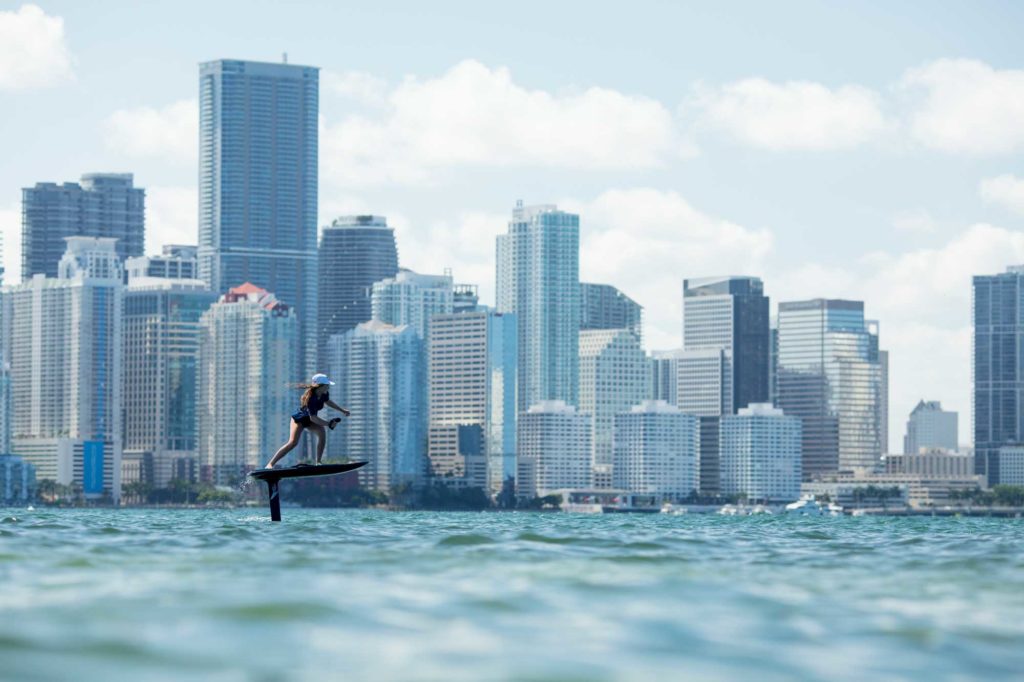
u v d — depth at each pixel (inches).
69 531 3080.7
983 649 1434.5
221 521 4175.7
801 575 2138.3
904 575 2170.3
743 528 4534.9
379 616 1552.7
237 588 1774.1
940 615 1668.3
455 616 1567.4
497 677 1242.0
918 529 5012.3
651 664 1312.7
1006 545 3176.7
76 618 1497.3
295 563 2153.1
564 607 1660.9
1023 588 1987.0
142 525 3563.0
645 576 2046.0
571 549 2600.9
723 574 2117.4
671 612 1640.0
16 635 1380.4
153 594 1702.8
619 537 3085.6
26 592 1722.4
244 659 1294.3
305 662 1288.1
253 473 3085.6
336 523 4060.0
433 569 2090.3
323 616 1540.4
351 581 1887.3
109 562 2137.1
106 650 1316.4
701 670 1291.8
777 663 1334.9
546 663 1304.1
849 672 1302.9
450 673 1253.7
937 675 1301.7
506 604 1673.2
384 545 2608.3
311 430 3102.9
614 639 1440.7
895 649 1421.0
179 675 1218.6
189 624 1467.8
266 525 3501.5
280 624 1481.3
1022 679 1293.1
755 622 1578.5
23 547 2437.3
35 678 1190.9
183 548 2460.6
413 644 1386.6
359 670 1258.0
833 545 3056.1
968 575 2183.8
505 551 2480.3
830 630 1530.5
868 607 1734.7
